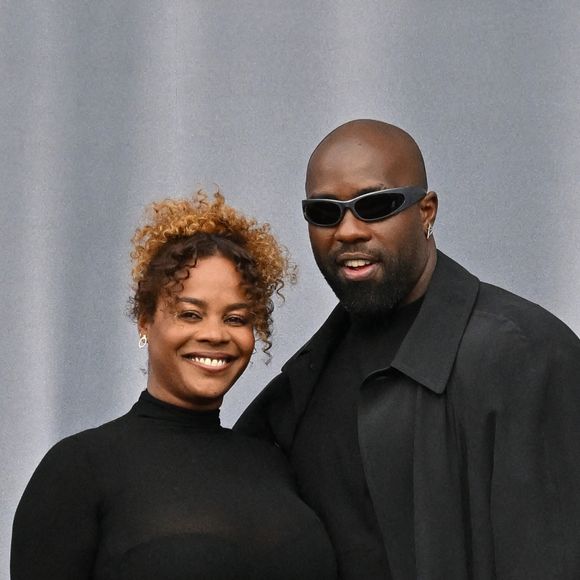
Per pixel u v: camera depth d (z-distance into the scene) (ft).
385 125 15.07
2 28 21.97
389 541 14.24
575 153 21.35
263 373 22.00
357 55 21.80
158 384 14.65
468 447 14.11
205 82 21.98
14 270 21.88
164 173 21.94
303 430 15.52
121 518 13.66
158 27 21.98
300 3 21.91
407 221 14.74
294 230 21.94
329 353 15.75
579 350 14.51
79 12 21.98
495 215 21.53
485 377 14.17
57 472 13.91
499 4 21.54
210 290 14.23
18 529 13.88
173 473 14.03
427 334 14.64
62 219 21.95
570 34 21.38
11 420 21.77
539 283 21.42
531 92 21.47
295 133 21.93
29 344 21.86
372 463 14.47
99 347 21.90
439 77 21.67
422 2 21.68
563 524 13.89
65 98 21.95
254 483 14.33
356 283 14.70
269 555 13.80
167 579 13.33
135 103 21.98
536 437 13.98
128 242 21.91
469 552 14.03
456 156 21.63
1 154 21.90
